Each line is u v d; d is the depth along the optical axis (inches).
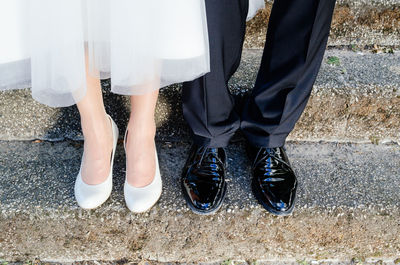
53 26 38.4
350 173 58.6
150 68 42.0
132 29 38.6
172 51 41.8
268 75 49.7
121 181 55.1
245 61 66.4
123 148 60.9
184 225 52.8
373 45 70.0
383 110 60.9
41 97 43.8
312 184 56.2
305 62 46.0
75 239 53.7
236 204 52.6
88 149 51.0
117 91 42.9
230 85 59.5
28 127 61.3
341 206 53.1
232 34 44.1
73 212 51.2
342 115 61.4
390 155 62.7
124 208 51.6
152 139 52.3
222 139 53.4
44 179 55.1
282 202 51.0
